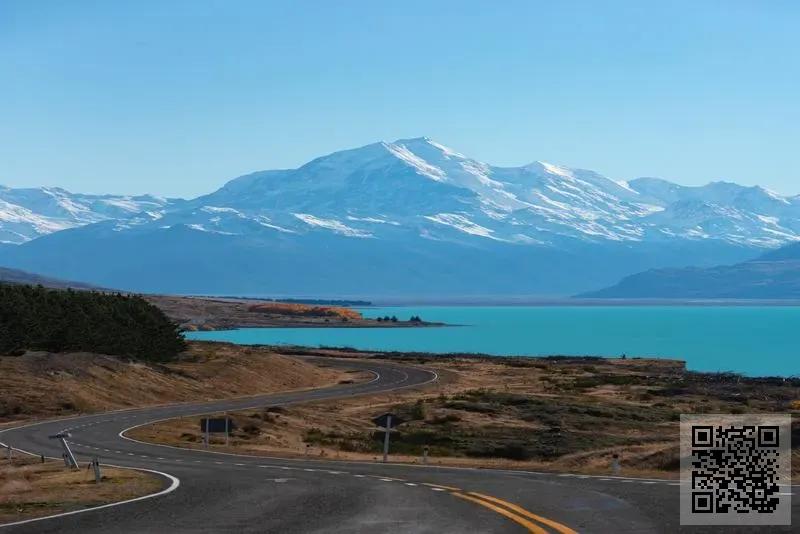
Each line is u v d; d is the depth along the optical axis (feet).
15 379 449.48
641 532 97.96
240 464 213.25
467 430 375.45
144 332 598.75
